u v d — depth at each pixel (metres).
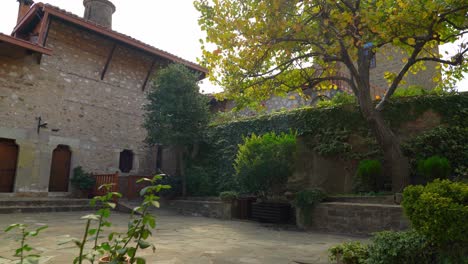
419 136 9.09
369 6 7.98
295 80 10.53
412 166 8.79
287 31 8.33
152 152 15.66
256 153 9.41
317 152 10.59
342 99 11.20
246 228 8.09
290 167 9.18
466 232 2.84
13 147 11.62
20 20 13.81
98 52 14.27
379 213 7.00
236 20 7.80
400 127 9.56
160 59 15.64
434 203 3.02
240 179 9.55
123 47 14.84
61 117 12.77
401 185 8.32
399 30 7.97
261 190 9.55
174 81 12.50
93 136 13.64
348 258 3.80
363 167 9.02
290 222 9.00
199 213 10.83
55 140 12.47
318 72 12.06
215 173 12.89
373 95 14.53
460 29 8.11
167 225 8.34
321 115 10.84
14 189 11.27
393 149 8.62
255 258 4.80
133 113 15.23
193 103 12.48
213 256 4.88
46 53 11.33
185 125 12.46
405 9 7.65
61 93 12.90
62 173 12.74
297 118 11.33
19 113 11.67
